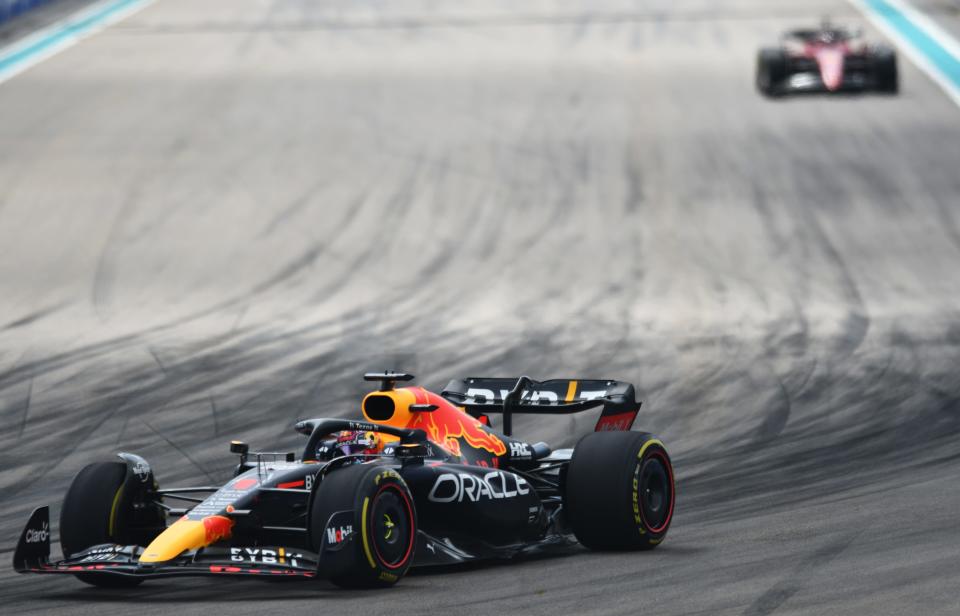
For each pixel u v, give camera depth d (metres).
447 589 24.16
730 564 26.11
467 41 150.50
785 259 82.06
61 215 94.81
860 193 97.19
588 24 157.75
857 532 29.30
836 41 125.06
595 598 23.05
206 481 39.81
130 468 25.78
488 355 60.97
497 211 94.56
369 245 86.88
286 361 60.00
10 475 41.59
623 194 98.31
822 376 55.09
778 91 123.44
